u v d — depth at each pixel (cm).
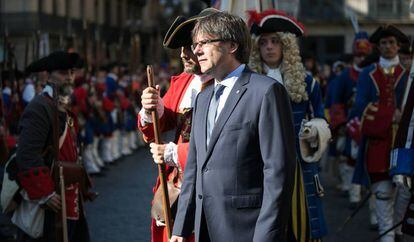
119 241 1633
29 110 1145
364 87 1580
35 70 1183
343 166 2241
